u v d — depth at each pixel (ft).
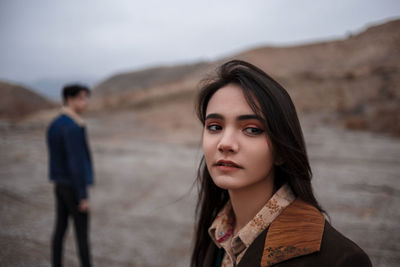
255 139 2.53
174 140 39.45
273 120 2.47
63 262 10.53
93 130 49.26
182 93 90.22
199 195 3.95
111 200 17.13
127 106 85.15
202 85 3.04
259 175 2.58
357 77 47.50
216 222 3.37
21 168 23.41
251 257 2.58
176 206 16.06
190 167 24.98
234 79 2.68
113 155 30.35
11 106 63.00
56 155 9.11
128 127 53.31
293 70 70.03
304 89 60.29
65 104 9.37
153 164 26.22
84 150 9.28
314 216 2.50
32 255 10.91
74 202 9.18
